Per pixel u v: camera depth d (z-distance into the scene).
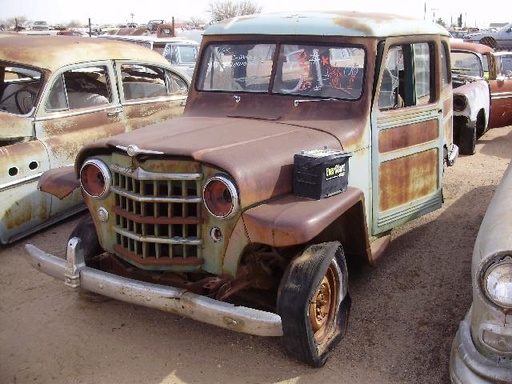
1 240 5.25
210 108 4.43
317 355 3.32
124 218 3.47
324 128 3.87
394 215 4.38
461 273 4.63
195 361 3.54
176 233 3.33
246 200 3.13
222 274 3.29
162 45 13.62
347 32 4.06
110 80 6.36
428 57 4.74
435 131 4.78
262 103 4.26
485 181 7.18
